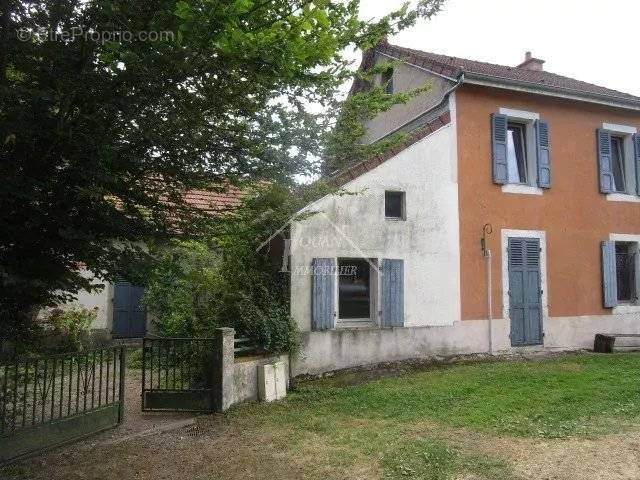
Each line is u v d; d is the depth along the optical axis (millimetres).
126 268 4645
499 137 11086
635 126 12711
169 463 5113
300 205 7234
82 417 5812
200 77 4051
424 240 10047
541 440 5484
